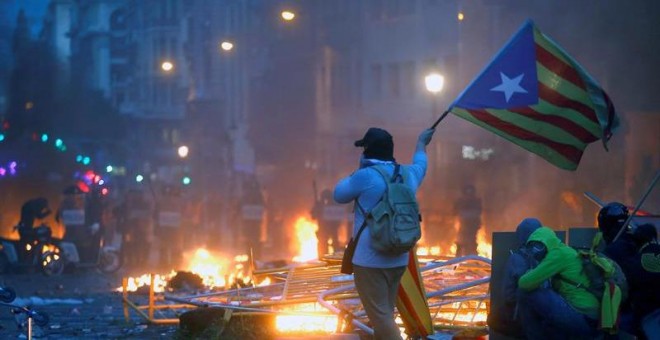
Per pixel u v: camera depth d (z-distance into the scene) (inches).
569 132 936.3
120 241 3046.3
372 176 816.3
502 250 910.4
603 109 918.4
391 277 822.5
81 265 2496.3
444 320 1126.4
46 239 2455.7
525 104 919.0
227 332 1120.8
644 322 857.5
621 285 815.7
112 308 1603.1
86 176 4062.5
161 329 1321.4
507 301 848.3
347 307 1131.3
